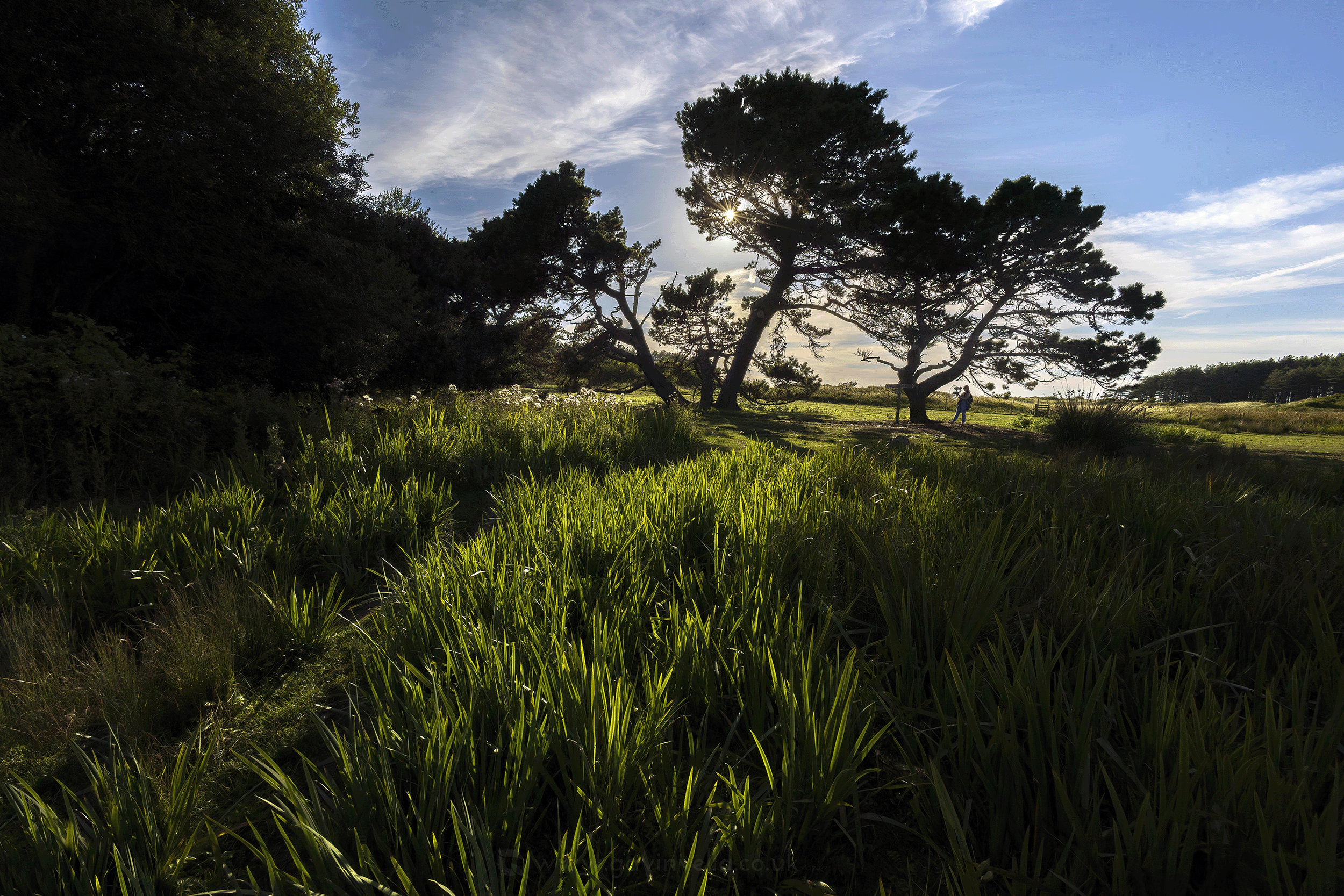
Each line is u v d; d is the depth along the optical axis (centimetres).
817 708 213
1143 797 175
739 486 541
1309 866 139
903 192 2308
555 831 195
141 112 969
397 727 212
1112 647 262
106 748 251
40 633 315
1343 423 2622
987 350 2733
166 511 467
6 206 845
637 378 5034
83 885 158
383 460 717
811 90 2405
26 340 748
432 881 148
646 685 232
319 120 1250
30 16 858
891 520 415
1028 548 360
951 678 225
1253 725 196
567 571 338
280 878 159
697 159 2736
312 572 441
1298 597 295
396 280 1482
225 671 292
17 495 602
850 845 193
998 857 176
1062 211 2367
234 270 1091
